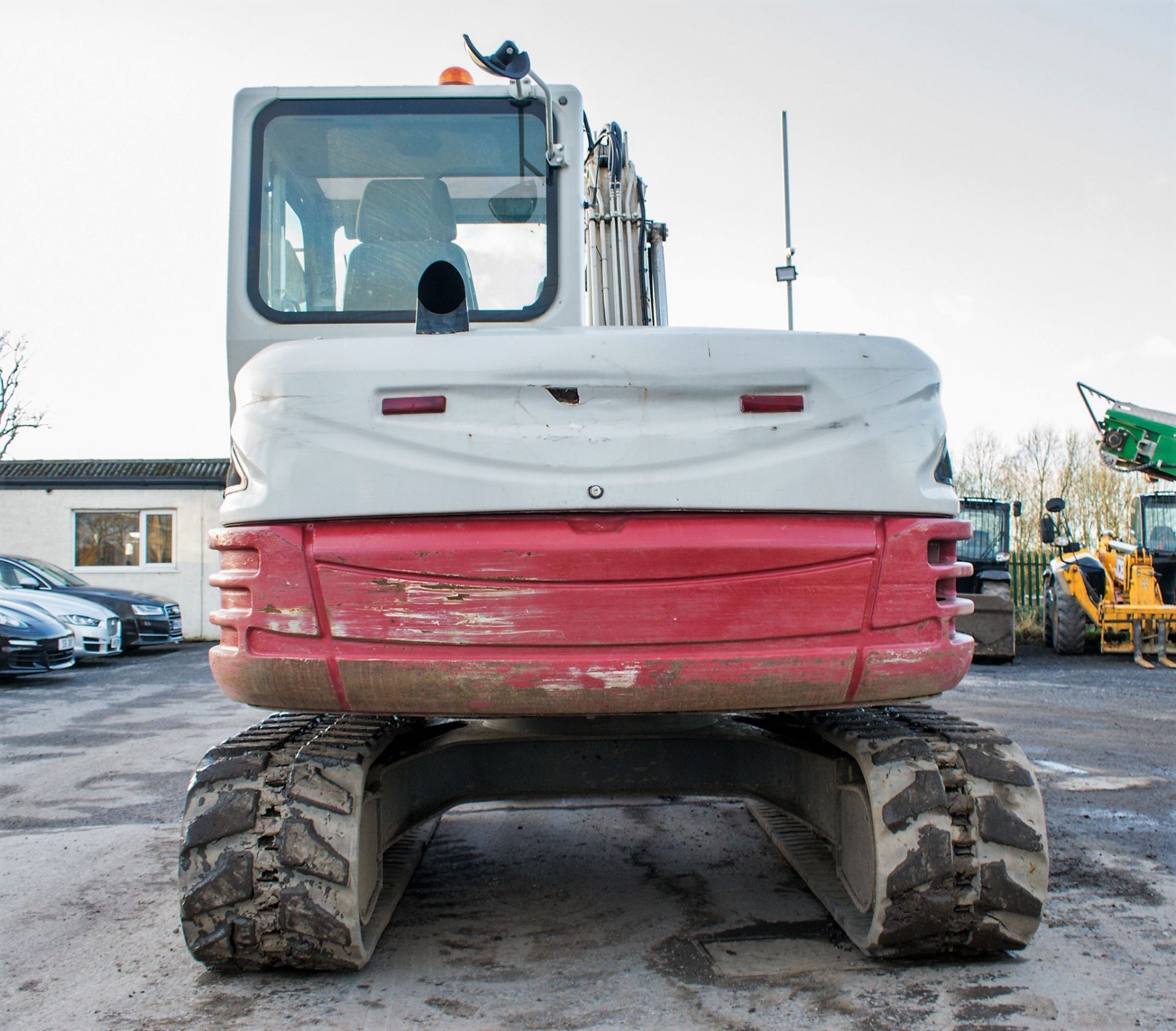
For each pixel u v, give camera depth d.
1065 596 14.38
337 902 2.73
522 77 2.89
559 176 3.56
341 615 2.55
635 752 3.57
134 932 3.42
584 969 3.00
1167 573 14.82
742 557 2.53
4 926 3.50
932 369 2.74
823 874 3.57
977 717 8.09
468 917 3.51
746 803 5.21
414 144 3.55
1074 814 4.84
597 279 4.40
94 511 22.36
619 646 2.51
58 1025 2.67
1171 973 2.91
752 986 2.85
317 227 3.51
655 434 2.54
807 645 2.56
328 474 2.56
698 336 2.61
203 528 22.25
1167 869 3.96
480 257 3.53
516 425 2.54
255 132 3.54
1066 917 3.39
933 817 2.77
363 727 3.19
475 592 2.51
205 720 8.86
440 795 3.54
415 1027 2.62
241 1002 2.79
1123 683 10.79
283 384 2.62
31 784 6.10
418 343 2.61
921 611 2.62
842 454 2.58
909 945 2.86
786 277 17.59
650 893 3.75
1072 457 29.25
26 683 12.20
